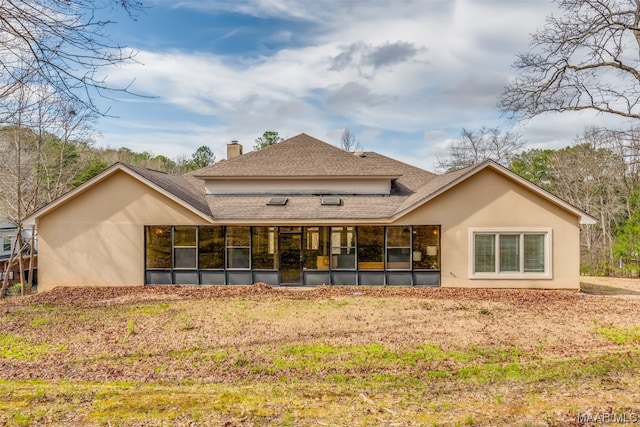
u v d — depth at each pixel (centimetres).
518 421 513
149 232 1712
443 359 812
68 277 1700
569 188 3688
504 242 1648
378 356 832
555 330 1033
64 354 856
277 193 1973
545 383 663
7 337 984
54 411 544
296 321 1126
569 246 1620
